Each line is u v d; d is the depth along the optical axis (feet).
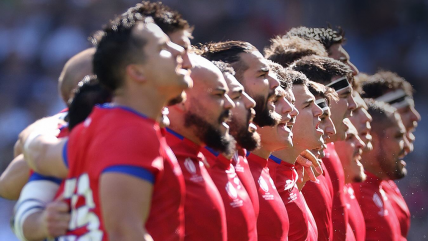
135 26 26.04
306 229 45.91
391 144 67.31
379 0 166.61
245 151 40.75
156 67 25.64
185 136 33.73
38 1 148.56
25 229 26.86
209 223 32.01
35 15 148.05
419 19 170.60
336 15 163.43
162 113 29.12
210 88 33.55
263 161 42.73
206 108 33.53
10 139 134.10
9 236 106.42
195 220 31.81
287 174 46.03
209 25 154.92
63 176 26.91
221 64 38.24
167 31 33.96
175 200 27.66
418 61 167.73
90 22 147.43
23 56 144.46
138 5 34.37
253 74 40.01
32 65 143.64
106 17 148.05
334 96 51.62
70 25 146.51
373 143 67.56
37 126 30.14
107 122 24.80
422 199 129.59
